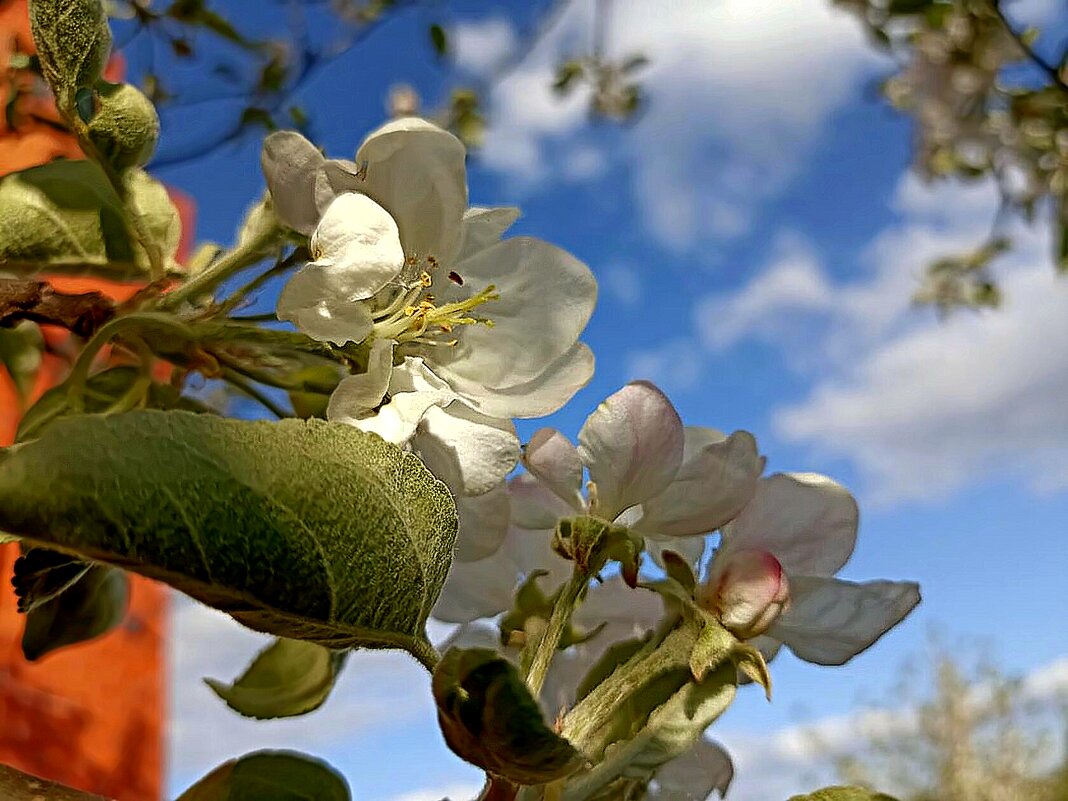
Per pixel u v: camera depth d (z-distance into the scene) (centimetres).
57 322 12
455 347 13
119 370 12
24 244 12
